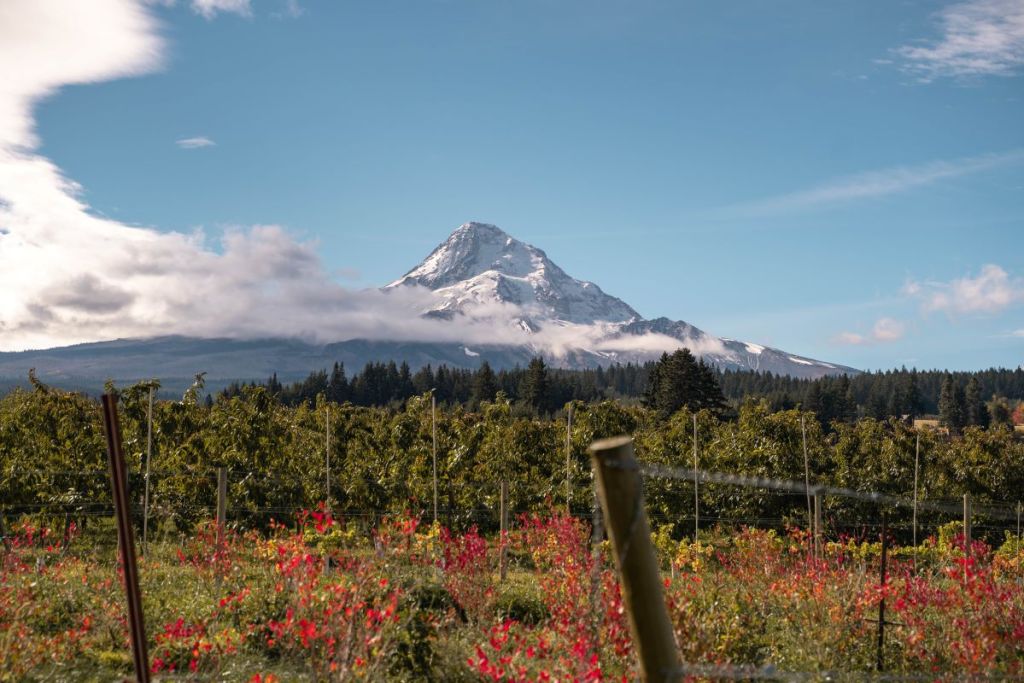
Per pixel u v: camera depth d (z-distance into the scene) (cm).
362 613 723
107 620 835
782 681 681
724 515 2038
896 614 849
